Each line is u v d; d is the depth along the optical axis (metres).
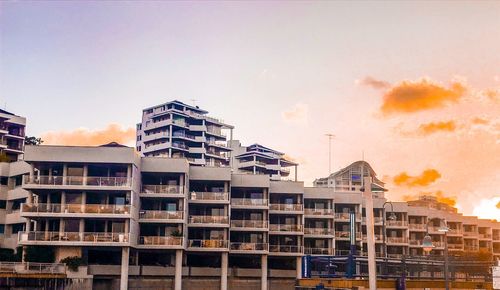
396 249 116.50
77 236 69.75
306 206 101.44
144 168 77.88
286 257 95.06
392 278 68.75
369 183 56.03
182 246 76.62
